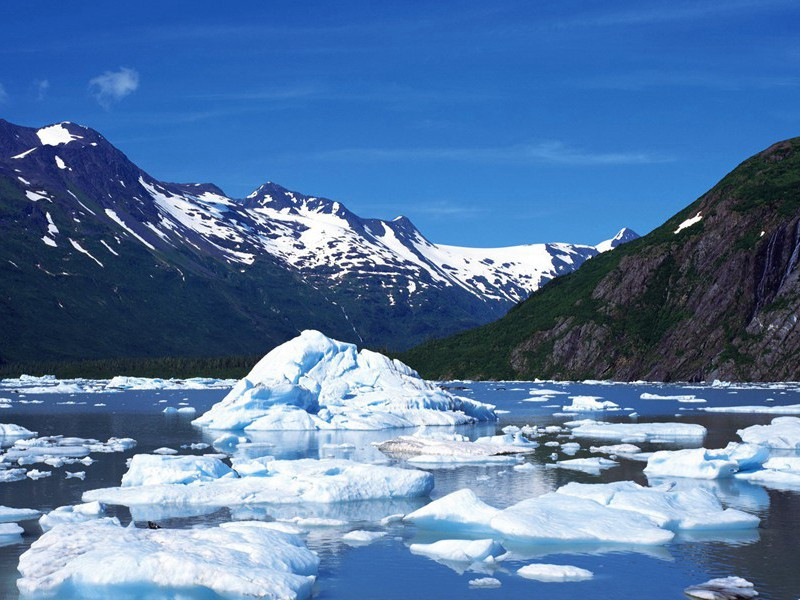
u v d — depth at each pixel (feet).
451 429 167.73
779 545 68.23
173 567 55.01
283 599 52.80
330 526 76.02
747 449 104.01
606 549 67.51
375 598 56.03
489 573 61.41
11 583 58.23
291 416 168.14
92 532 62.49
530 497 88.02
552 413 211.61
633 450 125.39
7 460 119.24
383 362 197.88
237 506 85.25
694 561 63.82
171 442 143.54
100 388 403.75
